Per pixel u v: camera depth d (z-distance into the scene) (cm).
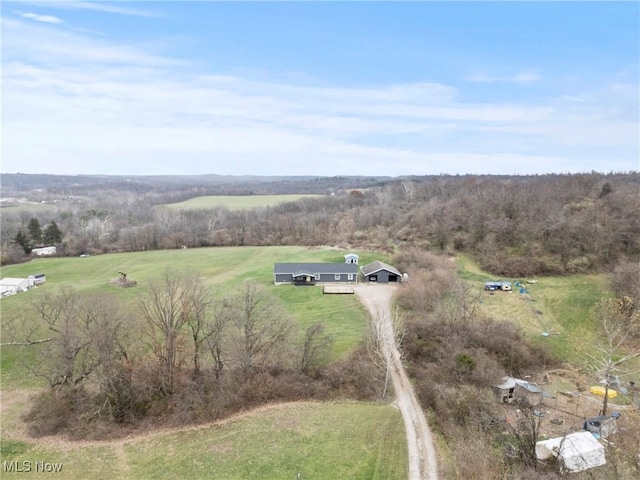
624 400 4109
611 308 5691
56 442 3684
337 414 3853
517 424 3412
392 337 4994
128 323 4556
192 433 3725
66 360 4106
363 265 7969
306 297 6400
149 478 3200
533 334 5281
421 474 3042
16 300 6500
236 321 4500
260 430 3684
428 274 6600
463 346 4678
